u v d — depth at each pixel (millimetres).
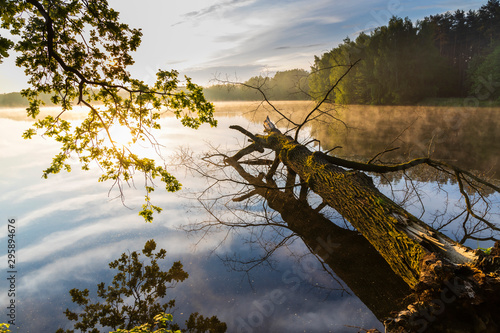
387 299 3205
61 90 3619
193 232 5129
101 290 3541
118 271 3941
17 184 8344
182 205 6531
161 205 6535
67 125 3773
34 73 3404
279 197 6824
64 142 3842
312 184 5891
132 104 3672
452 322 2283
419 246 3180
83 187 8016
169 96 3611
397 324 2344
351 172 5379
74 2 3217
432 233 3287
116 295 3447
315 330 2805
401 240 3436
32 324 3008
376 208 4168
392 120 22812
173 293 3465
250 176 8719
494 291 2207
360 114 29266
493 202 5824
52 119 3688
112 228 5312
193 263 4113
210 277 3756
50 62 3320
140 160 4062
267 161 9617
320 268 3891
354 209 4469
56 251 4488
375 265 3891
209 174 9102
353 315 2984
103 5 3295
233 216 5840
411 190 6781
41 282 3707
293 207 6184
